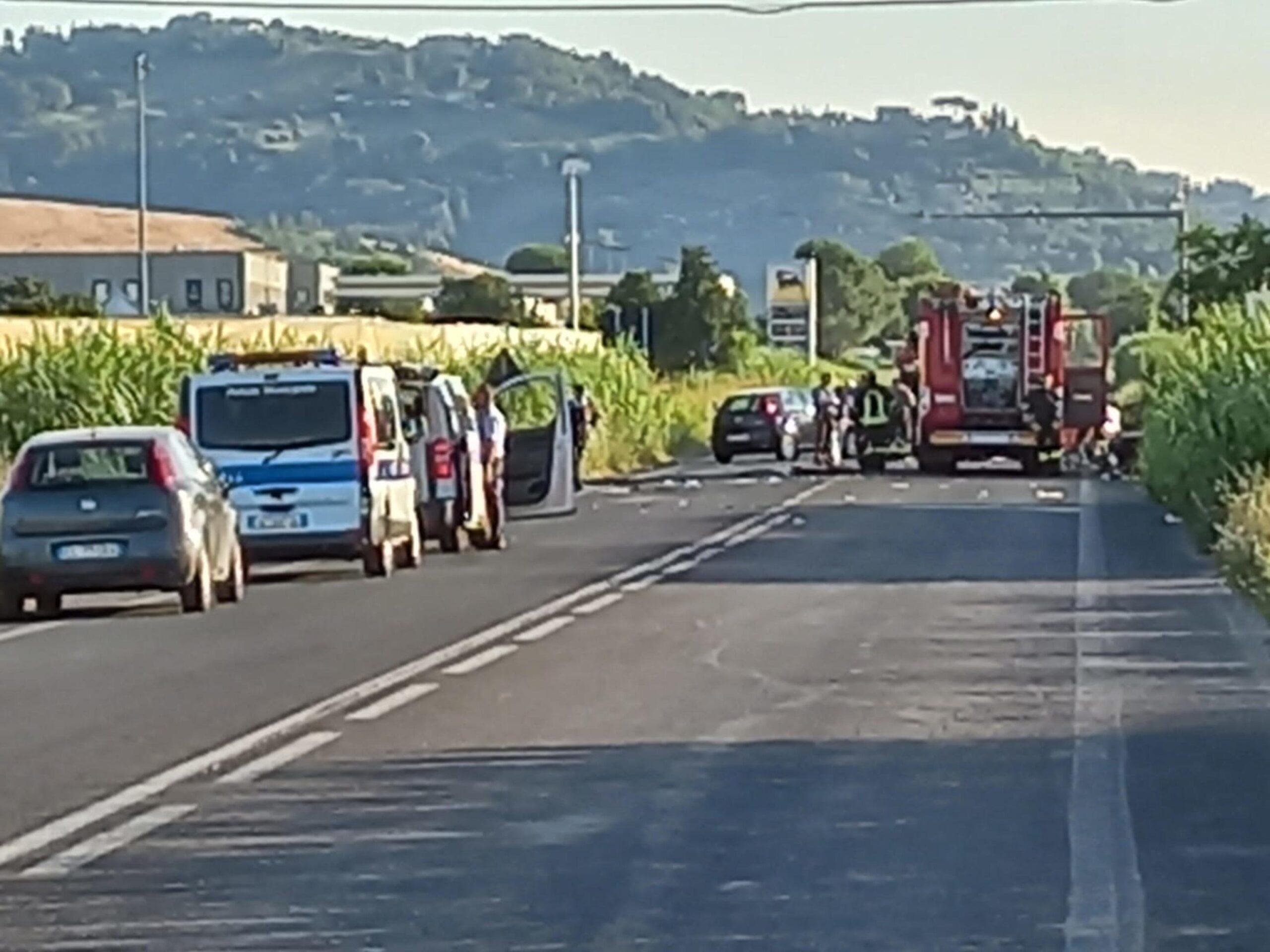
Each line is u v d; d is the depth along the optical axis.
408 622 23.47
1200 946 9.91
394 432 30.11
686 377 88.06
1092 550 32.47
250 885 11.20
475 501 32.81
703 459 69.62
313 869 11.54
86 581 24.33
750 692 17.89
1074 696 17.62
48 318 42.75
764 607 24.53
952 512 41.66
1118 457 56.91
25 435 38.91
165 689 18.44
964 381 56.62
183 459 25.39
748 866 11.55
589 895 10.90
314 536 28.59
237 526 26.97
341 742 15.55
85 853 11.97
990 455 56.66
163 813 13.05
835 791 13.59
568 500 39.44
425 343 52.66
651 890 11.01
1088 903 10.69
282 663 20.03
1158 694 17.75
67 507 24.44
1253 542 26.67
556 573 29.39
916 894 10.89
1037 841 12.13
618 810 13.05
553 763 14.62
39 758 15.03
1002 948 9.88
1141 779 13.99
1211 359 40.19
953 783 13.88
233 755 15.07
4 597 24.72
